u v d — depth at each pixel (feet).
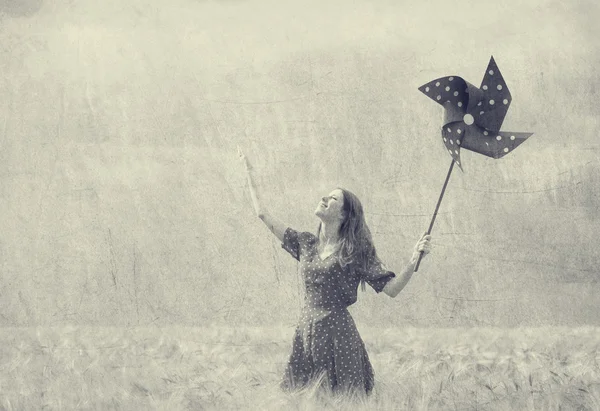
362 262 18.31
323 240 18.63
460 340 25.44
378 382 18.78
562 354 22.72
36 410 16.98
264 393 17.84
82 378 19.29
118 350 23.79
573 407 16.74
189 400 17.38
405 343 25.21
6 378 19.57
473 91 18.25
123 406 17.07
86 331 27.89
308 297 18.49
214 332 27.63
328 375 17.88
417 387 17.84
